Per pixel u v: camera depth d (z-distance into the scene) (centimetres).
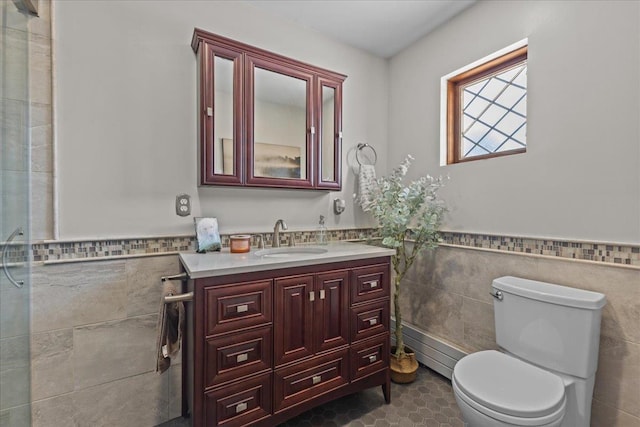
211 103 155
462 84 201
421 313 216
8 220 109
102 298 143
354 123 228
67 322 135
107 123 144
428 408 166
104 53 143
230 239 162
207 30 168
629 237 123
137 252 151
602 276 130
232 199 177
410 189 187
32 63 128
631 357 122
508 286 143
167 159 158
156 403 154
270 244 190
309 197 206
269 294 132
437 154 205
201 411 118
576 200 138
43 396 130
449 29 197
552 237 147
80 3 137
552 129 147
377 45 225
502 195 168
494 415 103
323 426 152
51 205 132
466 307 186
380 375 167
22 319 119
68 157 136
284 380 136
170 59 158
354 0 177
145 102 152
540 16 150
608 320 128
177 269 160
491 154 181
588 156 134
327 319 149
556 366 126
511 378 120
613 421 127
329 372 149
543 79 150
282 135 178
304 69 183
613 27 127
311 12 188
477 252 180
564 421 122
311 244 198
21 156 118
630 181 123
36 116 129
